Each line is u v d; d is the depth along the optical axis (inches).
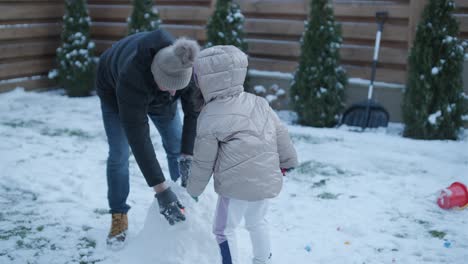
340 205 168.9
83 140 243.0
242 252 132.3
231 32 305.7
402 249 138.0
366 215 160.7
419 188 184.7
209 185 138.4
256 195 107.0
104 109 127.0
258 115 109.0
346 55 299.0
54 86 378.0
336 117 281.0
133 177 192.4
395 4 285.0
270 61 321.7
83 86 348.5
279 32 318.0
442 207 165.9
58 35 374.6
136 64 108.2
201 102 115.7
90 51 352.2
